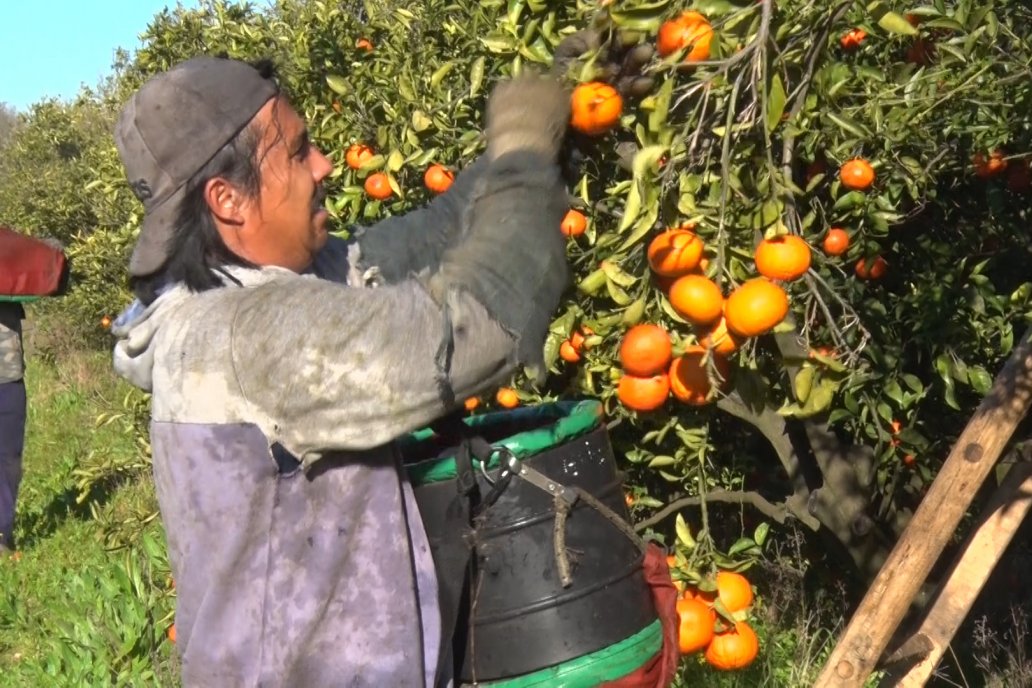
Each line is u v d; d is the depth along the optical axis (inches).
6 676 203.0
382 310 63.2
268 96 69.4
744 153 78.0
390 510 67.2
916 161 140.7
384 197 139.3
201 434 65.6
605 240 91.9
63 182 572.1
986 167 147.9
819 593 174.7
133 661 187.3
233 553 66.1
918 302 152.6
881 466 156.6
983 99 137.1
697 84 71.2
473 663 72.9
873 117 126.8
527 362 64.8
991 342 153.5
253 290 66.2
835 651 87.8
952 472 84.3
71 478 329.1
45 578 253.8
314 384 63.0
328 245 79.9
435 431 72.2
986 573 92.1
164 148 67.4
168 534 69.6
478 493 72.1
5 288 237.3
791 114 80.4
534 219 65.5
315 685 65.7
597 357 128.0
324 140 171.2
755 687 159.6
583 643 72.3
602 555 73.4
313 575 65.9
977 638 159.8
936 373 154.2
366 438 63.6
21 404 251.4
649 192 71.0
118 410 282.8
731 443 175.2
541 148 67.6
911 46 139.3
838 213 136.9
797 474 146.9
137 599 202.7
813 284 90.2
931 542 84.8
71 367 480.7
